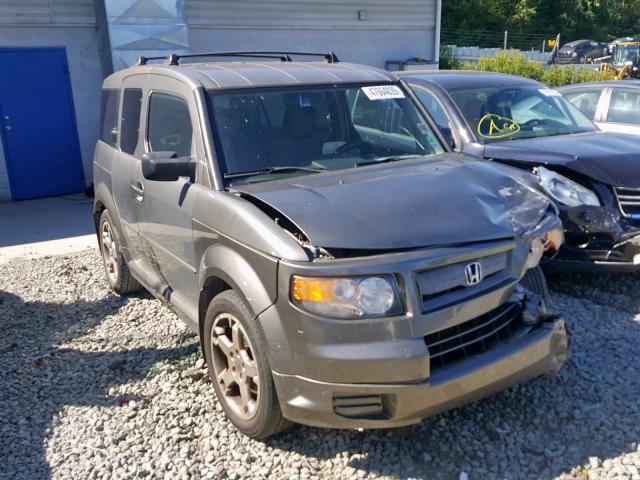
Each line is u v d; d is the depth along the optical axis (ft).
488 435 11.24
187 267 12.96
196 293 12.87
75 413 12.60
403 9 47.37
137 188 15.16
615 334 14.82
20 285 20.68
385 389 9.41
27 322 17.60
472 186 11.90
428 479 10.20
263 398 10.45
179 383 13.48
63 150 34.65
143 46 33.73
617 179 16.63
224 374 11.75
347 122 14.01
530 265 11.05
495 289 10.33
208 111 12.64
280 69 14.61
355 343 9.39
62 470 10.85
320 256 9.78
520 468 10.36
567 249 16.43
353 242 9.74
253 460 10.87
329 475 10.41
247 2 39.78
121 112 17.04
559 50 122.83
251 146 12.62
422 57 49.78
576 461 10.46
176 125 13.66
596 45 120.88
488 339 10.66
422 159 13.88
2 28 31.99
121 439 11.69
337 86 14.23
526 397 12.31
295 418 10.07
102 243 19.57
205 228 11.75
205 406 12.60
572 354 13.82
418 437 11.25
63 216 30.35
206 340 12.12
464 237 10.19
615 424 11.35
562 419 11.60
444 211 10.75
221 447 11.27
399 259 9.53
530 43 146.61
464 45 137.80
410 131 14.70
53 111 33.99
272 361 10.08
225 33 39.50
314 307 9.46
